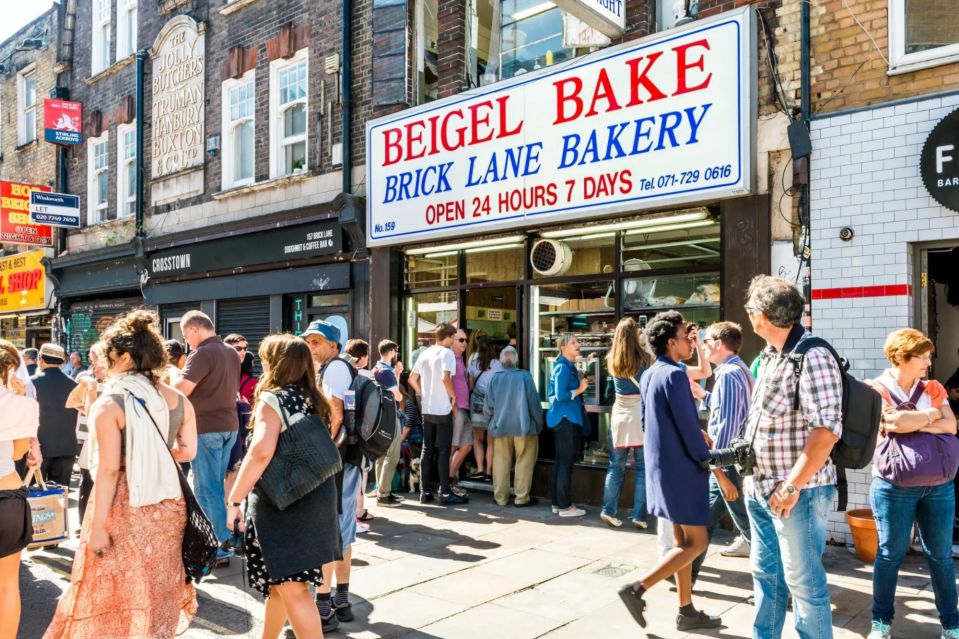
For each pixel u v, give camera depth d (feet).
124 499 11.85
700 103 22.56
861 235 20.27
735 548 19.75
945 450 13.34
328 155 35.27
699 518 13.55
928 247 19.66
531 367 28.45
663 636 14.42
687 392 13.80
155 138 45.80
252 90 40.14
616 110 24.48
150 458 11.91
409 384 27.99
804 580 10.98
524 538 21.97
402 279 32.83
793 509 11.07
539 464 27.63
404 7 32.17
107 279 49.06
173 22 44.27
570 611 15.88
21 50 58.80
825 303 20.84
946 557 13.56
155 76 46.14
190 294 42.70
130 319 12.57
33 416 13.50
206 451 19.33
